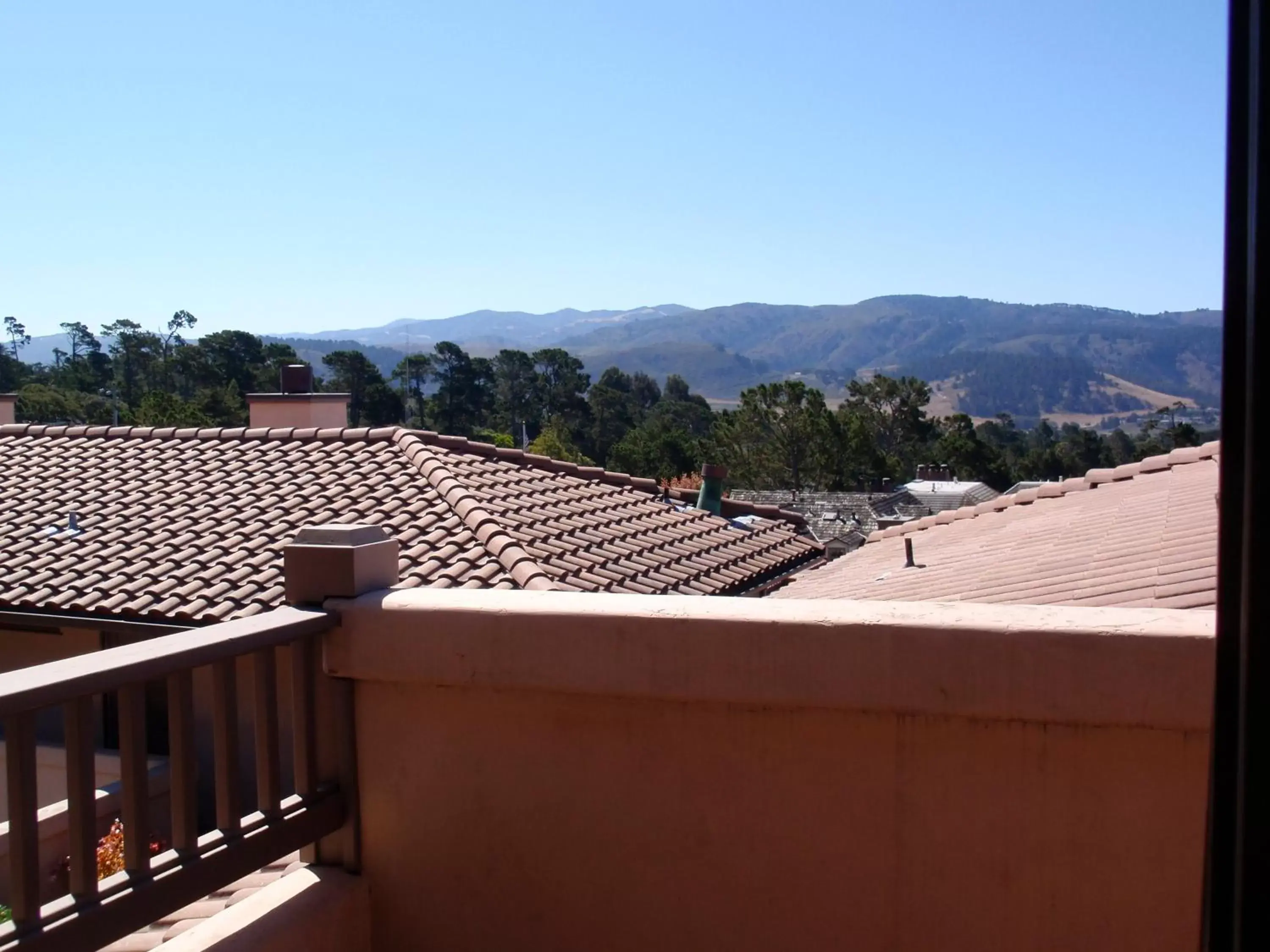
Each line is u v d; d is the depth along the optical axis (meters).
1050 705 2.80
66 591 9.49
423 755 3.38
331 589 3.41
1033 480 97.12
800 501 57.72
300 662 3.37
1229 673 1.75
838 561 11.47
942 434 97.38
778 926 3.09
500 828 3.32
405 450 12.05
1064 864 2.86
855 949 3.02
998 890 2.91
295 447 12.51
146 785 2.71
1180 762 2.78
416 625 3.28
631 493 14.15
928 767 2.95
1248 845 1.69
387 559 3.56
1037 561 6.86
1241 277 1.69
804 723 3.04
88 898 2.54
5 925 2.41
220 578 9.36
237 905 3.24
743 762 3.09
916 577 7.82
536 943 3.30
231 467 12.07
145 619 9.04
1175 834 2.79
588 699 3.21
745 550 13.25
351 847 3.45
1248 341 1.67
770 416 77.06
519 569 9.04
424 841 3.39
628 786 3.20
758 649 3.00
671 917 3.18
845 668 2.94
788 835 3.07
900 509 56.41
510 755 3.30
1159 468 10.09
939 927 2.96
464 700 3.33
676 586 10.96
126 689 2.67
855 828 3.01
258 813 3.14
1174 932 2.79
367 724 3.43
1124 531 7.09
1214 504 7.00
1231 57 1.66
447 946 3.39
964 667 2.86
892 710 2.93
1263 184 1.62
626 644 3.11
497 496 11.41
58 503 11.60
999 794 2.90
